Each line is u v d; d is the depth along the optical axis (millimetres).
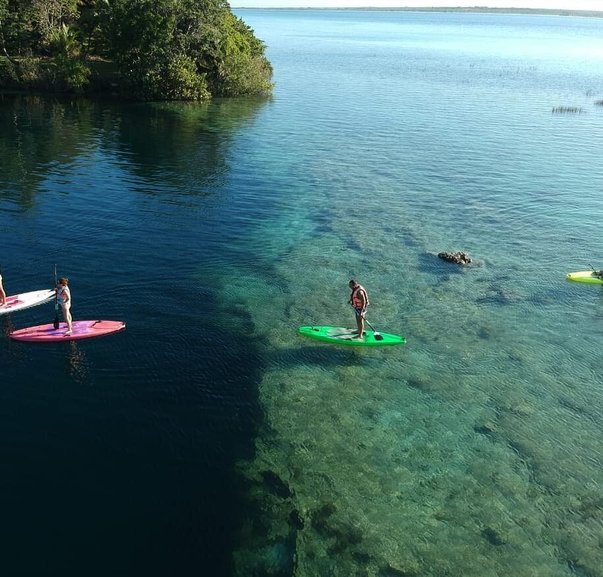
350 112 65812
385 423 16656
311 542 12773
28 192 34219
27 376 17453
